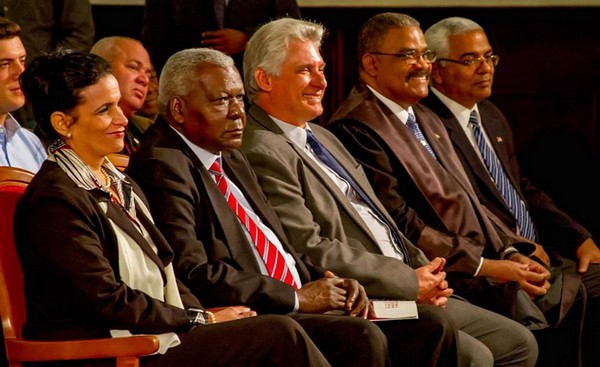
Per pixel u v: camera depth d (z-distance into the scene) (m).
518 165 15.13
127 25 17.16
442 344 10.74
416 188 12.80
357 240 11.59
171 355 9.08
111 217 9.02
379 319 10.47
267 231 10.70
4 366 9.35
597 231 15.87
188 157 10.31
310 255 11.05
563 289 13.43
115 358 8.64
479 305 12.63
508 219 14.17
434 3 18.27
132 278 8.99
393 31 13.24
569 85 18.53
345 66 18.16
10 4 14.30
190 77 10.42
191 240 9.90
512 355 12.09
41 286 8.77
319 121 18.08
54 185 8.77
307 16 18.03
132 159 10.27
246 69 11.91
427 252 12.50
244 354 9.03
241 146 11.47
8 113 10.76
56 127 9.04
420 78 13.30
